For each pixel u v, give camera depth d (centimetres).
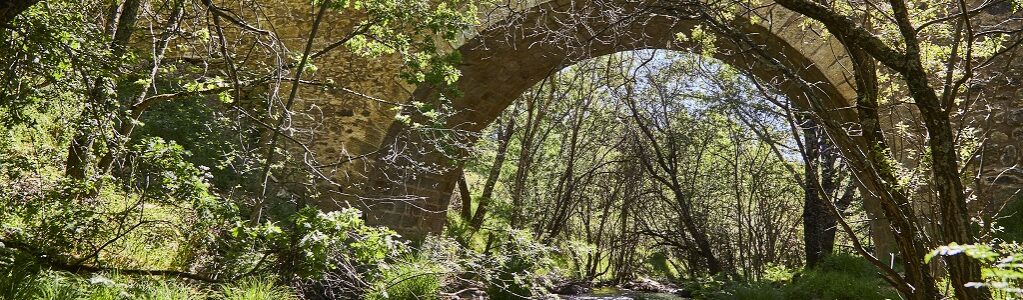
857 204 1673
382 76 1234
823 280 1212
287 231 702
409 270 893
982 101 1049
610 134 1920
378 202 1265
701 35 619
